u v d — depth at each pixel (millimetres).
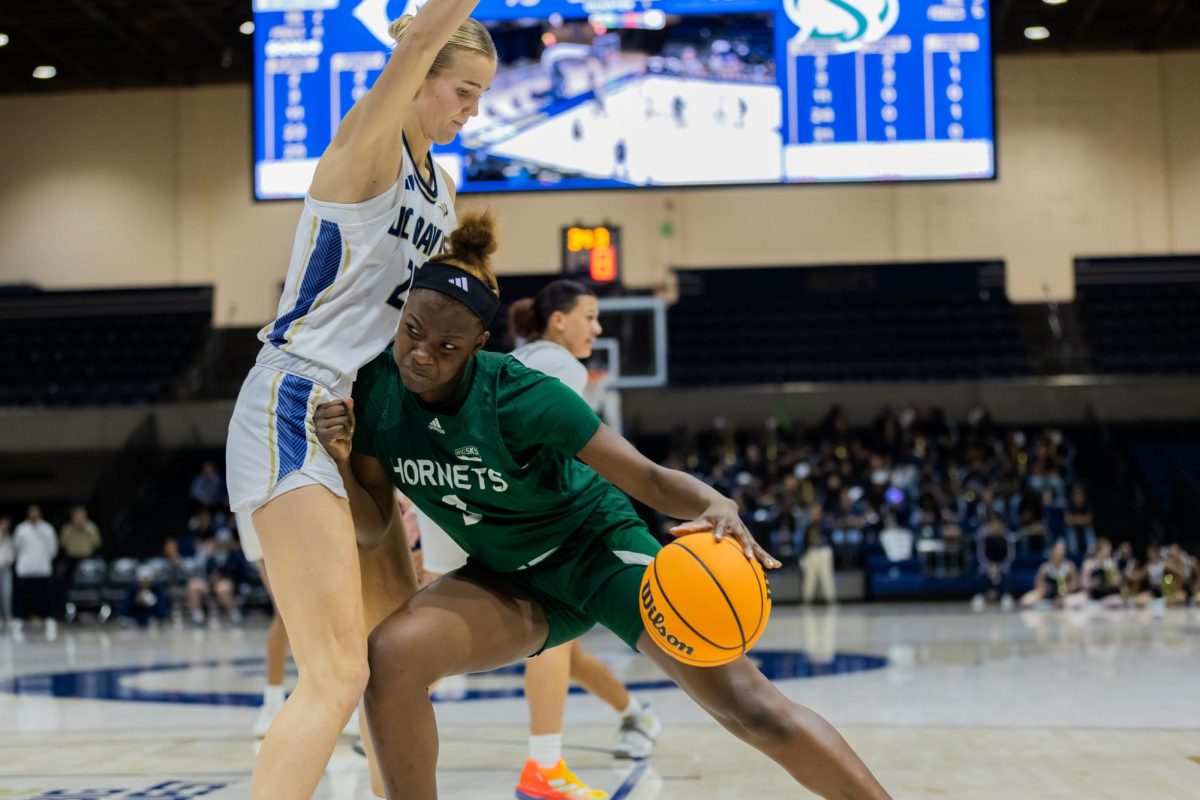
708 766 4133
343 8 11023
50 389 19672
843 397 18734
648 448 18938
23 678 8078
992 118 11102
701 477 16922
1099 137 20719
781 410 18781
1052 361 19156
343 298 2508
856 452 17125
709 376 19156
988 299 20047
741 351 19516
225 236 21328
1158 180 20578
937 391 18688
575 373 3814
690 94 11148
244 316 21188
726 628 2285
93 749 4723
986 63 11125
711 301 20266
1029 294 20734
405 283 2602
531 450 2523
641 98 11156
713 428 18875
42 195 21500
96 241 21422
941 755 4191
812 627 11172
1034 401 18703
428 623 2457
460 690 6777
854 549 15414
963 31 11148
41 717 5898
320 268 2484
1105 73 20750
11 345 20406
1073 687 6156
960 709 5395
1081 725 4859
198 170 21438
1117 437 18734
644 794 3645
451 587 2586
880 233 20938
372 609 2838
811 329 19828
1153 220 20562
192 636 12695
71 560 16609
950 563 15211
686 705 5793
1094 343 19281
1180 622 11148
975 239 20812
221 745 4812
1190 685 6168
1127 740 4473
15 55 20359
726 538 2361
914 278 20031
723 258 21031
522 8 11188
